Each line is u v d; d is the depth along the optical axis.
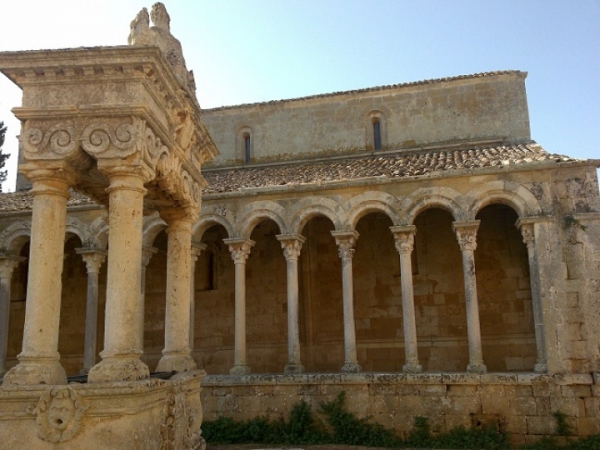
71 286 23.91
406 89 25.11
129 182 8.80
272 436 16.78
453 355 20.69
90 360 19.61
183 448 9.98
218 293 23.12
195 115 11.27
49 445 7.77
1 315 20.14
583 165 16.81
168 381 9.23
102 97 8.86
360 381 16.88
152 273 23.62
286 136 25.98
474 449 15.34
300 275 22.44
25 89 8.98
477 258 21.09
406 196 18.11
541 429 15.55
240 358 18.45
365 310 21.81
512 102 24.19
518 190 17.20
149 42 9.48
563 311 16.16
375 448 15.70
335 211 18.64
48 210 8.91
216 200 19.77
